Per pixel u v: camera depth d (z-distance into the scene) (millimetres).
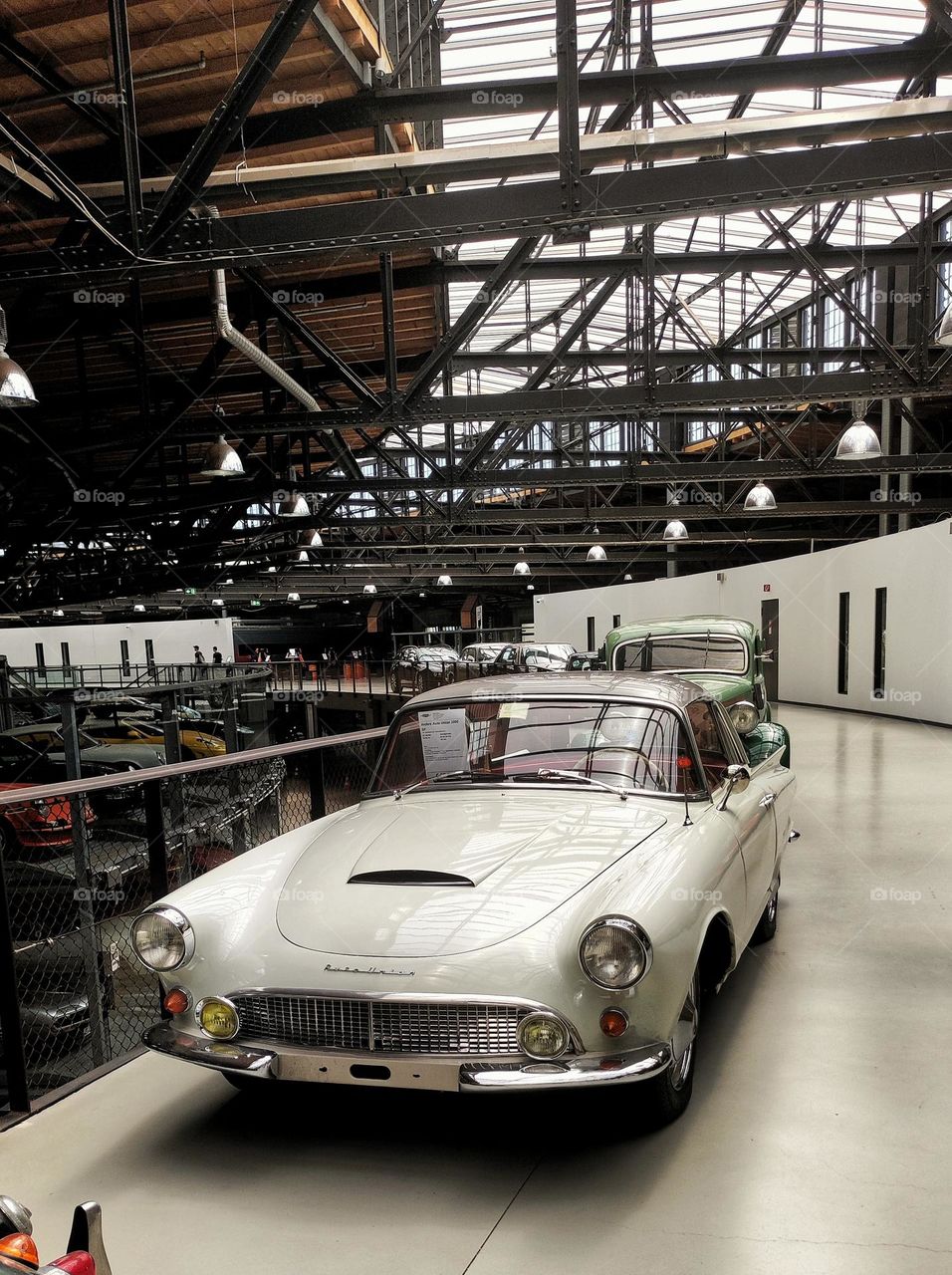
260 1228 2295
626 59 7418
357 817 3494
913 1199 2328
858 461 14844
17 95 6137
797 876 5871
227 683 8656
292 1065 2539
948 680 14953
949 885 5531
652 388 10273
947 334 6062
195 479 18297
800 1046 3291
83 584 25516
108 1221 2350
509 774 3547
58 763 11719
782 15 9078
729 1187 2396
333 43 5727
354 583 43625
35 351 10672
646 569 41094
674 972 2510
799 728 15773
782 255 11578
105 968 5410
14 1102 3043
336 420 9805
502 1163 2549
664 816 3197
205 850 7730
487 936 2498
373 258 8945
